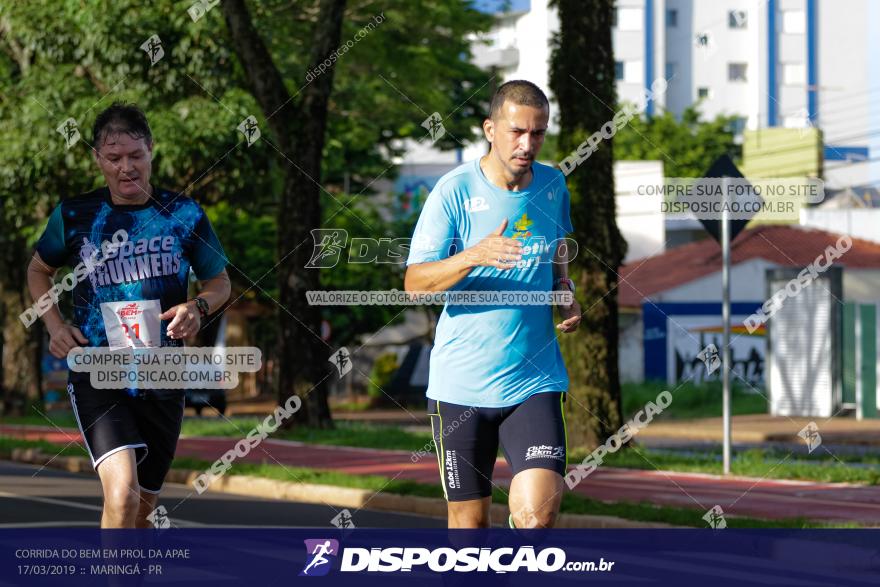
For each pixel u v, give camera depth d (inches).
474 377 237.6
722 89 3314.5
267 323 2026.3
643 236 2150.6
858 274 1811.0
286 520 516.1
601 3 792.3
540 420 234.1
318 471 681.0
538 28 2519.7
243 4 991.0
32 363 1579.7
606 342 789.2
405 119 1519.4
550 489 229.1
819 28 3358.8
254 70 998.4
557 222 245.4
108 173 252.5
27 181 1111.6
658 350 1865.2
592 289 788.6
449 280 229.9
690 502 537.3
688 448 1017.5
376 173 1943.9
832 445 1080.2
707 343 1861.5
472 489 240.7
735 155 2522.1
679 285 1871.3
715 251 1971.0
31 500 590.9
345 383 2030.0
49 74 1092.5
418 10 1315.2
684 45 3299.7
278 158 1054.4
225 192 1116.5
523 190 242.1
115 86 1034.1
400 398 1950.1
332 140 1480.1
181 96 1061.8
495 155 240.5
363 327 1919.3
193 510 556.7
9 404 1568.7
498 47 2571.4
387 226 1811.0
